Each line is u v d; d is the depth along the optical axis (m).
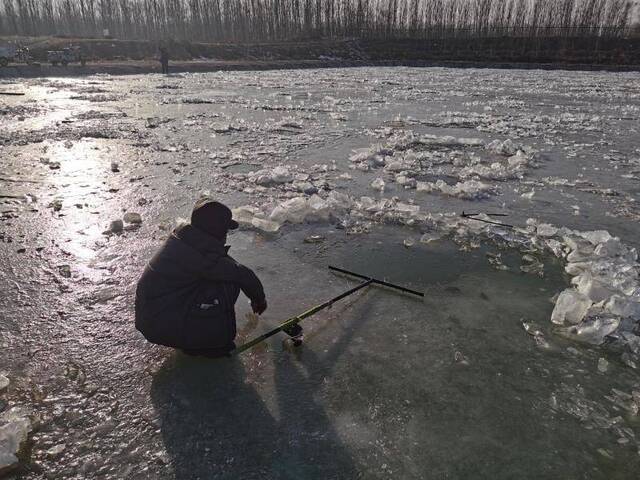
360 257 4.30
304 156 8.43
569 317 3.32
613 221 5.47
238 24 76.12
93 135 9.70
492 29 73.06
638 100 19.56
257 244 4.50
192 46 48.94
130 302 3.43
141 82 25.06
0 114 12.18
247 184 6.48
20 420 2.28
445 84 26.66
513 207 5.90
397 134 10.80
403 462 2.19
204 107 15.05
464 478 2.11
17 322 3.16
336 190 6.39
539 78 33.97
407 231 4.93
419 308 3.48
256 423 2.38
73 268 3.93
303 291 3.68
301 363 2.84
